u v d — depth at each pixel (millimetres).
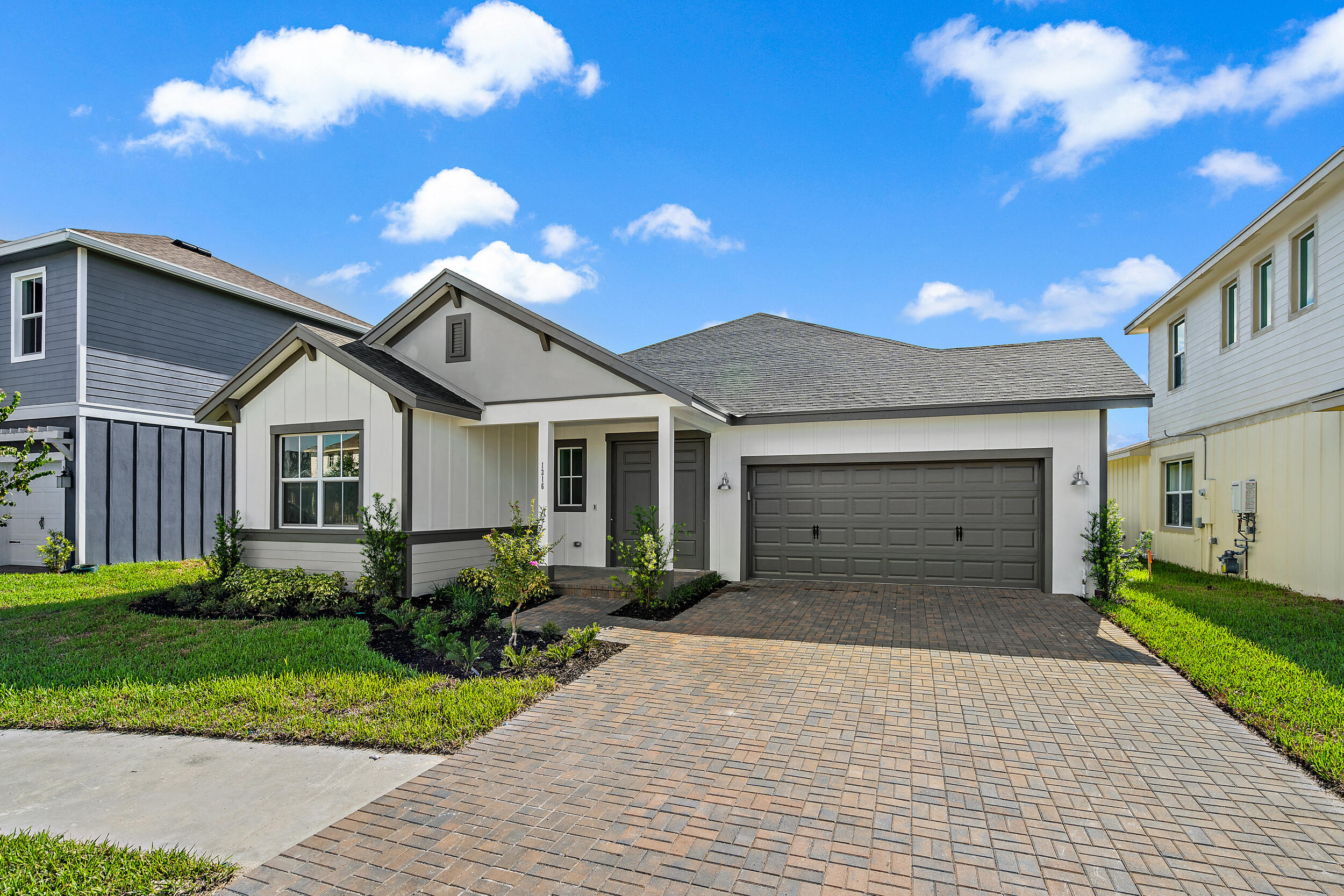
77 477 12938
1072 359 11875
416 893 2932
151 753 4512
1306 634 7277
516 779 4051
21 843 3287
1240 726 4852
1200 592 10273
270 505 10828
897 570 11141
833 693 5621
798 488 11641
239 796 3875
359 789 3959
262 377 10859
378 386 9758
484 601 9227
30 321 13758
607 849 3279
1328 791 3854
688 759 4328
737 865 3137
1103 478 10039
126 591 10922
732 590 10781
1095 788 3900
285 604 9297
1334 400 8562
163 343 14523
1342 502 9344
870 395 11570
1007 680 5922
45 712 5199
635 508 9609
